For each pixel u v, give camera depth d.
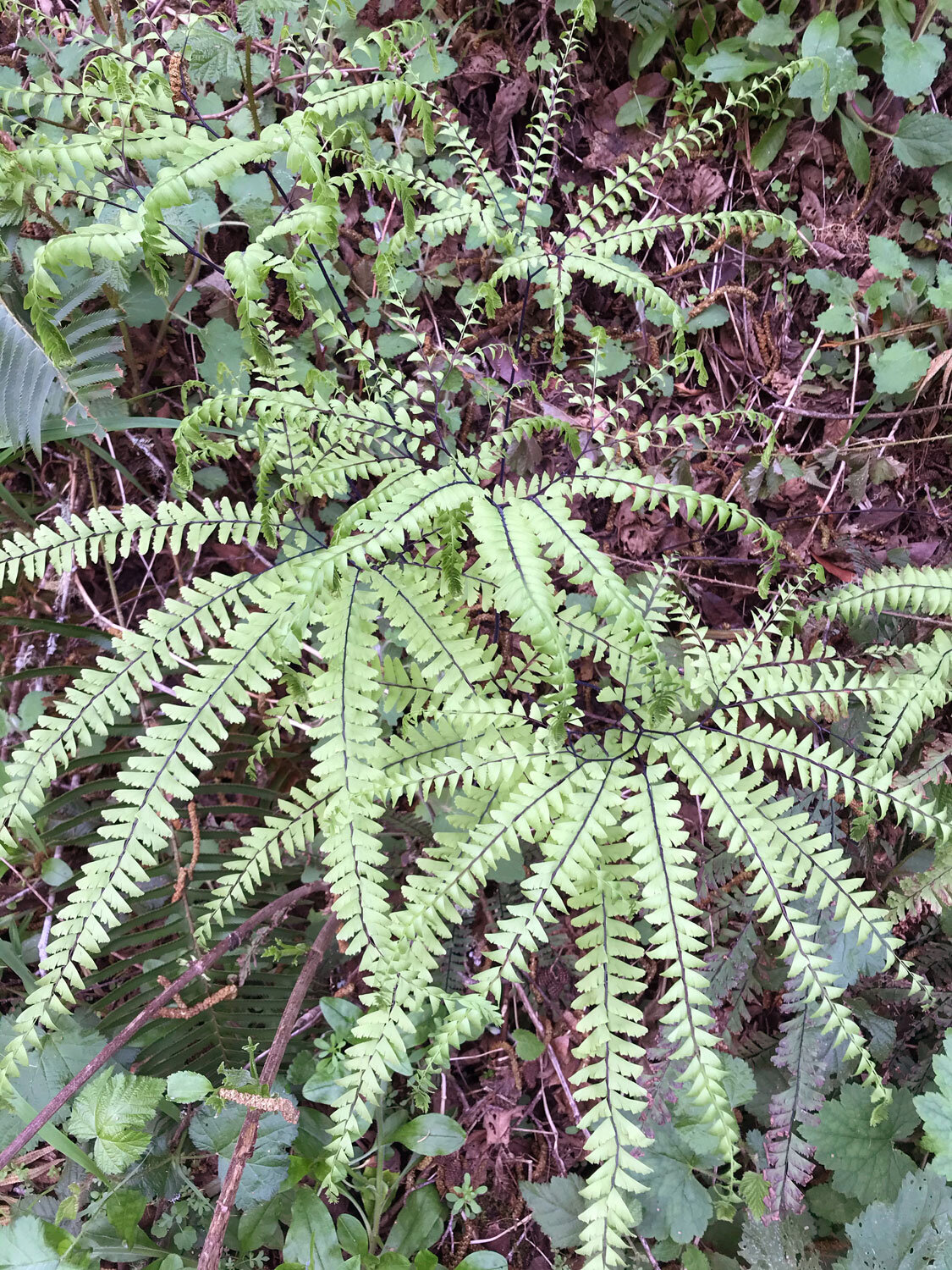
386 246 1.80
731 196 2.80
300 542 1.81
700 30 2.69
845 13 2.71
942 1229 1.73
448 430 2.35
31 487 2.57
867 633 2.38
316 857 2.23
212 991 2.09
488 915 2.33
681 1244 1.99
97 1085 1.67
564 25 2.68
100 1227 1.77
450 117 1.87
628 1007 1.52
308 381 1.68
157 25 2.14
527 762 1.63
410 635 1.72
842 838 2.24
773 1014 2.33
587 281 2.71
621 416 2.47
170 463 2.58
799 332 2.83
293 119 1.35
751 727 1.74
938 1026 2.22
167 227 1.45
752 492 2.64
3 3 1.90
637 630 1.42
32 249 2.12
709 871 2.22
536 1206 2.05
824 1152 1.93
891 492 2.79
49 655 2.48
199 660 2.40
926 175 2.80
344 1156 1.49
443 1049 1.51
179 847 2.09
